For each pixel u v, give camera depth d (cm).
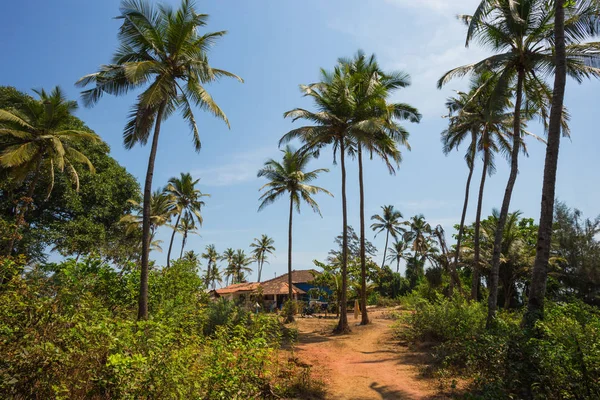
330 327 2014
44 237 2047
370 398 740
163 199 3247
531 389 600
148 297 1121
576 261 2391
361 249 2053
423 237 4666
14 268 566
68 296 614
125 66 1037
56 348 407
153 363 421
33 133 1678
